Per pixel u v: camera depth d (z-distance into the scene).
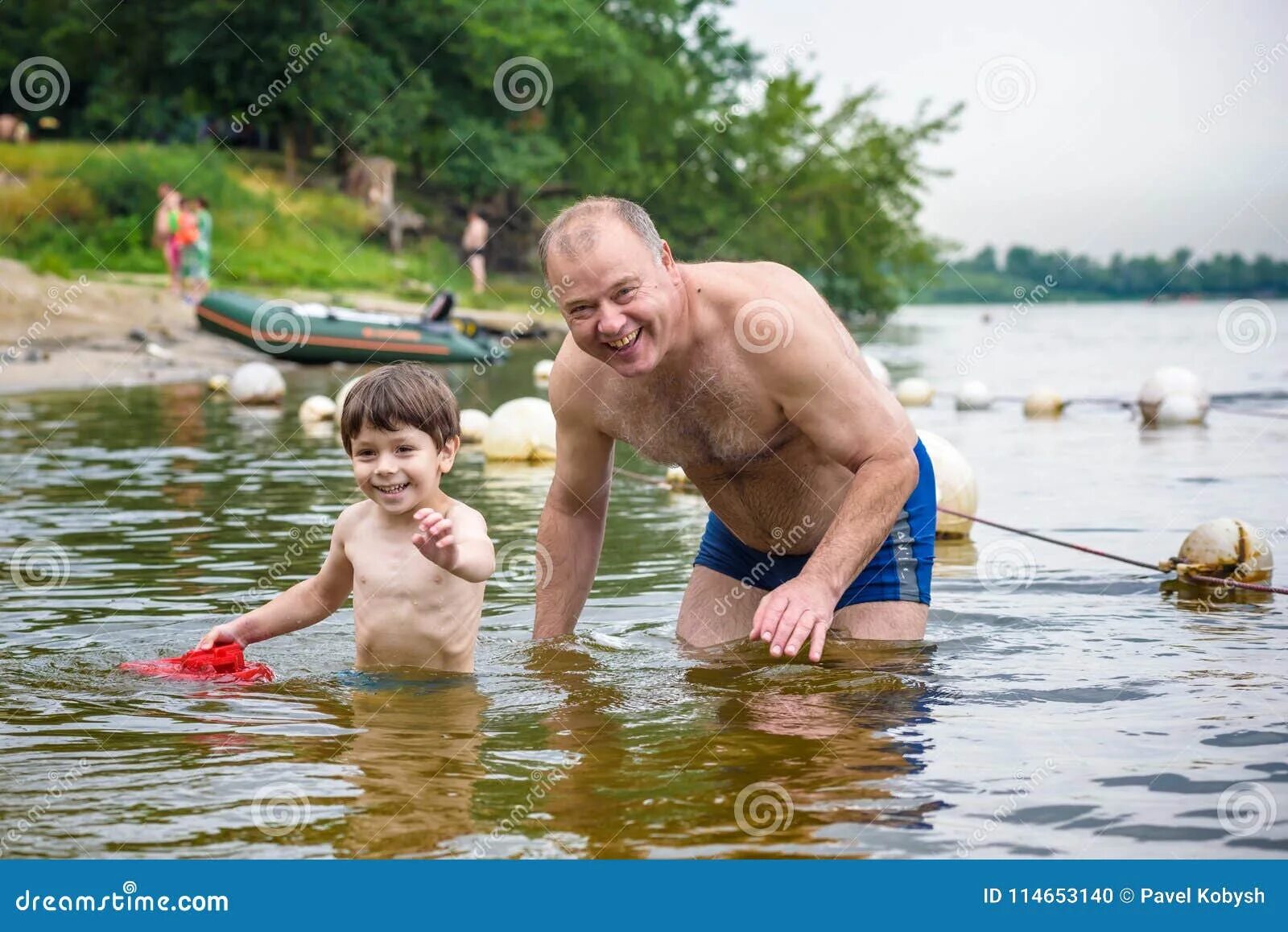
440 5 30.44
